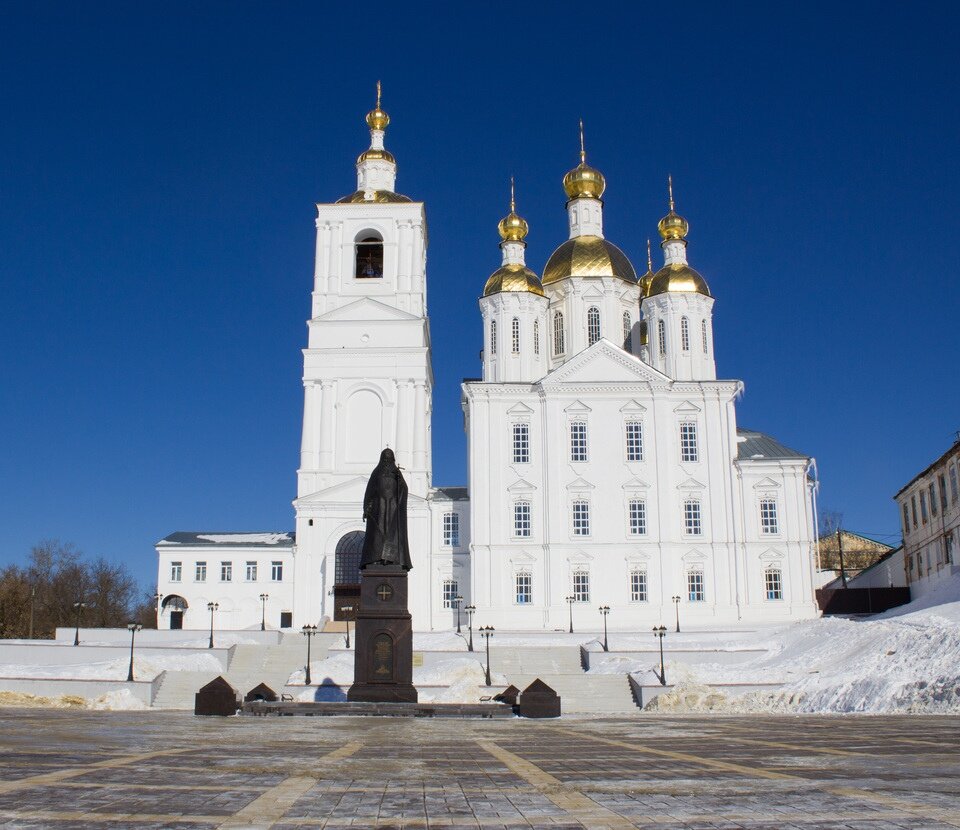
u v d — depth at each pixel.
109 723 29.64
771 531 91.44
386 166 104.81
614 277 103.44
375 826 10.24
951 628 53.41
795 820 10.20
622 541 91.19
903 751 18.02
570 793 12.55
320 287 99.31
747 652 71.38
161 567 101.50
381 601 45.44
